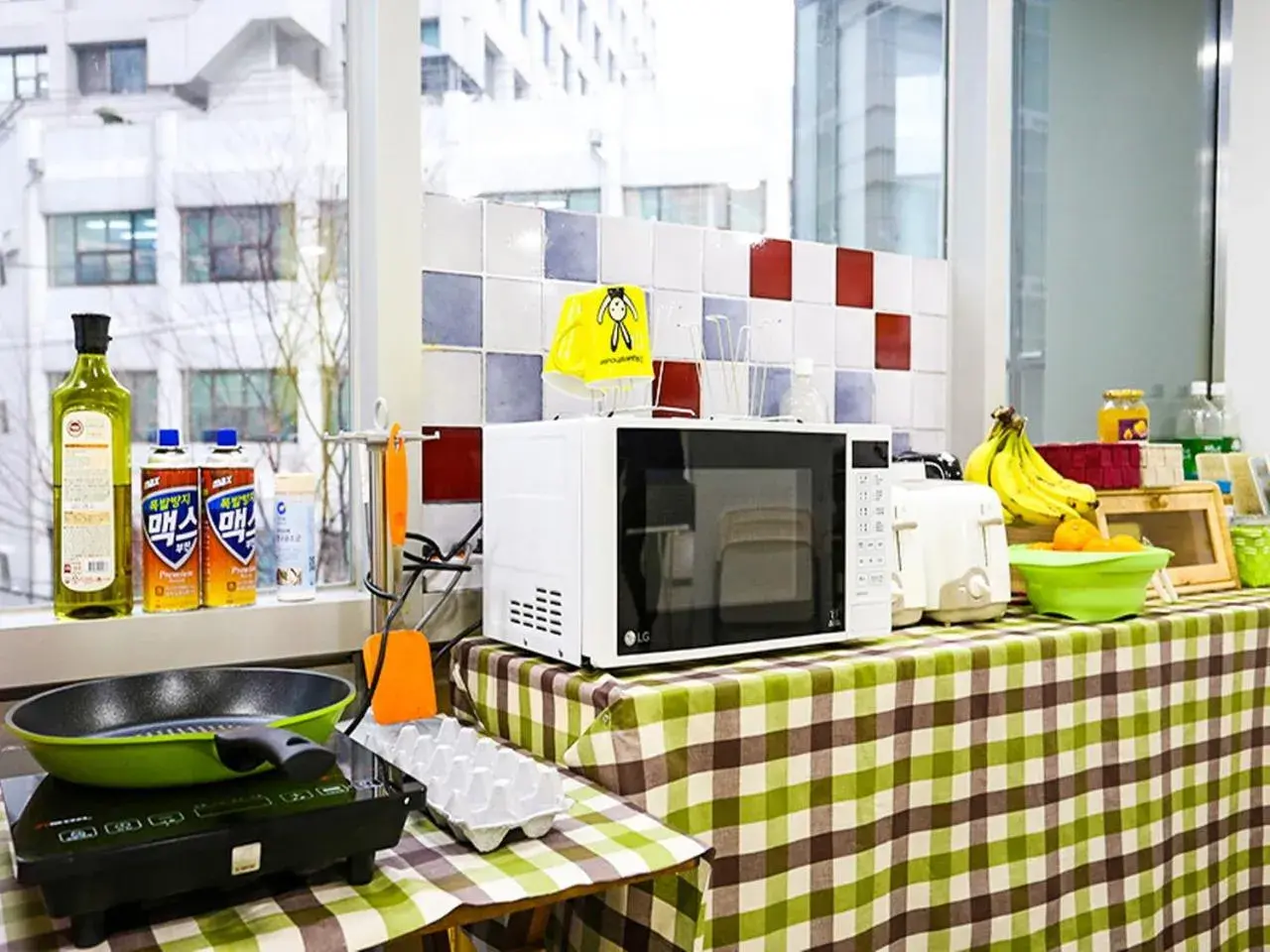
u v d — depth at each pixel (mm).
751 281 1808
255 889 814
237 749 779
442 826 960
